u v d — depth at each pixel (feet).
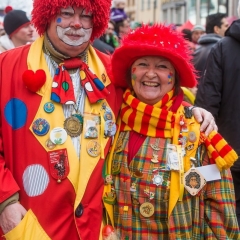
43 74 6.42
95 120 6.59
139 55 6.57
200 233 6.61
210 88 10.47
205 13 52.80
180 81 6.85
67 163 6.31
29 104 6.38
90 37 6.80
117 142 6.82
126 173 6.63
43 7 6.49
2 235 6.33
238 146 10.40
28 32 13.00
